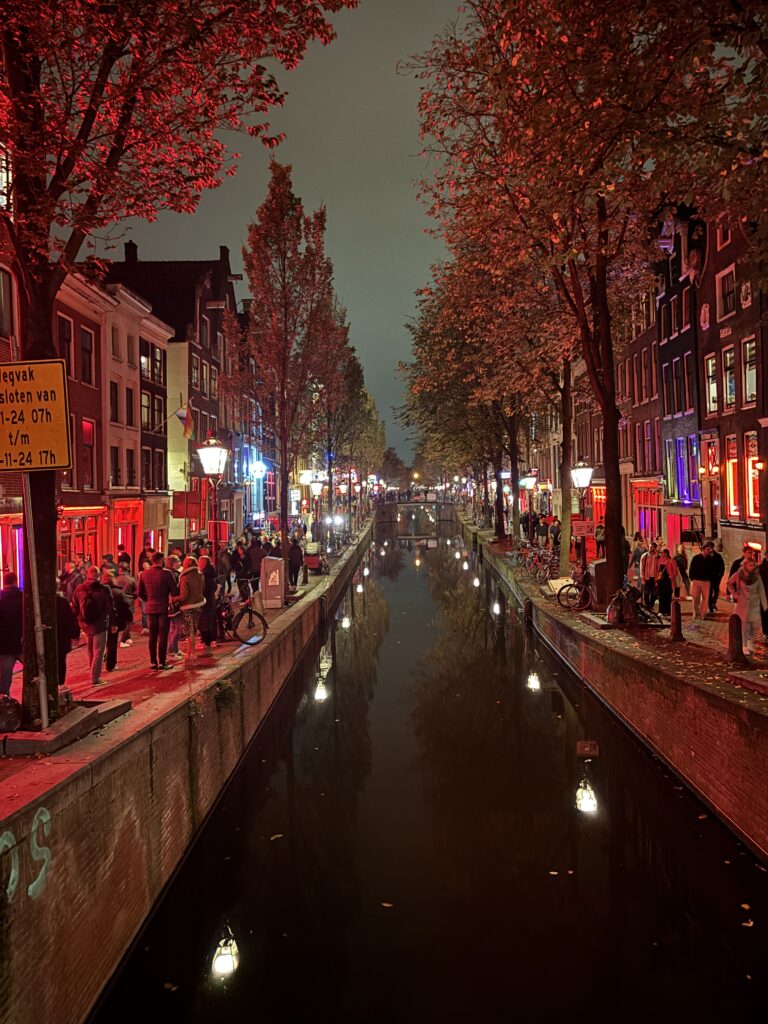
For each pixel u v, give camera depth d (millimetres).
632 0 8227
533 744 13750
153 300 37406
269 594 21766
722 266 23750
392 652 22594
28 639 7613
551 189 10242
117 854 7051
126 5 7609
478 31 13398
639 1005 6562
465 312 22891
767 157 8766
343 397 40844
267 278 24938
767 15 7672
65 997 5875
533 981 6941
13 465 7621
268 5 8234
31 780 5969
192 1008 6648
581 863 9242
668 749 11352
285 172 24719
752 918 7832
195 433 37812
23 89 7734
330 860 9469
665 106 8477
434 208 17266
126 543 28172
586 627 17516
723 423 24078
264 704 14898
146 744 7957
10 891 5086
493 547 42812
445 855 9570
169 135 8672
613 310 24641
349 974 7086
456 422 40094
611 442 17391
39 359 7660
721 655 12953
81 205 8055
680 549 21266
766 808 8148
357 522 67188
